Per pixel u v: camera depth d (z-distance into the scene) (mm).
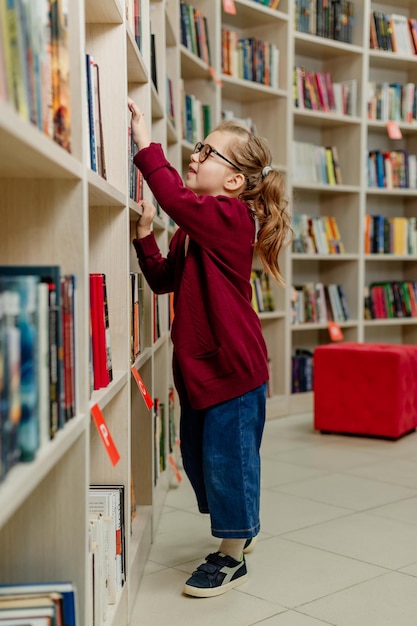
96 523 1466
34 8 990
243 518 1900
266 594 1946
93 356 1505
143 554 2105
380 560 2199
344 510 2699
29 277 988
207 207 1848
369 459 3502
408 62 5371
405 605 1879
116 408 1782
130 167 1980
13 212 1234
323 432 4109
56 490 1245
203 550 2289
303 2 4777
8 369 856
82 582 1250
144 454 2354
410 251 5469
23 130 840
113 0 1584
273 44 4699
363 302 5180
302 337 5262
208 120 4148
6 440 854
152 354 2371
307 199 5227
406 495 2900
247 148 2039
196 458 2008
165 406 2957
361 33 5059
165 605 1874
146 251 2115
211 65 4164
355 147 5133
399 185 5387
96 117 1619
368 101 5184
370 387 3934
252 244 1980
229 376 1890
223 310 1874
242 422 1908
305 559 2205
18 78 904
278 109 4730
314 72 5184
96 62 1766
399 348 4078
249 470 1917
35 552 1249
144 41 2287
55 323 1076
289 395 4773
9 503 789
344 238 5211
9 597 1119
